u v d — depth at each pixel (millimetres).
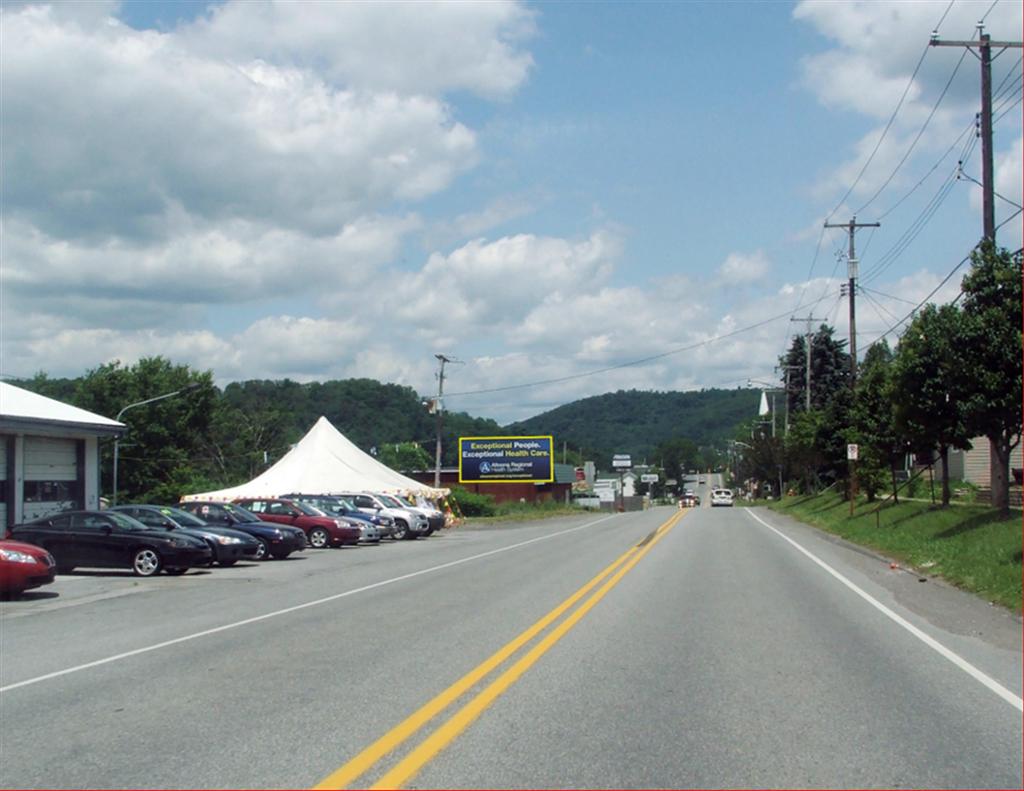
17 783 6516
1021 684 9336
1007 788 6195
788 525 43781
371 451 106875
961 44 23625
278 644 12094
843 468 49250
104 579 21812
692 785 6246
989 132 23531
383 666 10383
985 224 23391
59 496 32438
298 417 121438
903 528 29234
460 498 63562
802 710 8266
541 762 6742
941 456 28688
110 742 7531
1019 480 39156
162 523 24969
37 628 14344
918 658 10711
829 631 12594
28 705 8984
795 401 86125
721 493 89562
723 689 9094
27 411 30641
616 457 141500
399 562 26172
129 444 70688
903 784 6270
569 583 18875
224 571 23891
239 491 43438
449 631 12805
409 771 6547
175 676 10188
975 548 20625
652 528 43062
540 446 74750
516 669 10039
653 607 15000
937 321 23672
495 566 23672
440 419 63562
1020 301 21906
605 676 9688
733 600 15891
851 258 46062
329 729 7723
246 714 8328
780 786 6230
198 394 73500
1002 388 22156
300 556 29469
